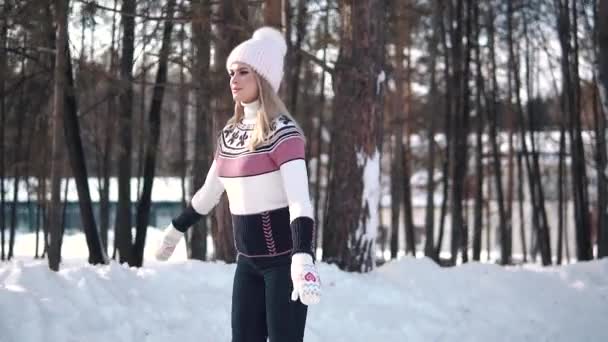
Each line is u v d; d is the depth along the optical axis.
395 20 12.70
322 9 12.00
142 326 4.71
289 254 2.92
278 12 8.55
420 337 5.77
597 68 10.81
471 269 7.40
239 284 3.06
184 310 5.17
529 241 35.31
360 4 8.08
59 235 7.73
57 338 4.20
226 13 8.74
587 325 6.41
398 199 18.98
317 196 20.25
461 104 17.45
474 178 23.75
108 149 15.24
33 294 4.54
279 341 2.91
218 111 8.68
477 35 16.09
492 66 17.33
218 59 8.81
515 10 15.84
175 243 3.29
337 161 8.10
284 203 2.90
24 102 11.70
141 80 11.36
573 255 35.31
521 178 22.47
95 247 10.08
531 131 18.48
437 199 37.16
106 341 4.37
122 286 5.21
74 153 9.98
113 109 11.95
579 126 15.27
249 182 2.89
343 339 5.48
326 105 20.88
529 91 18.30
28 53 9.84
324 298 6.18
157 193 33.75
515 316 6.51
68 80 9.23
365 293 6.47
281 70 3.01
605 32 10.50
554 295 7.04
